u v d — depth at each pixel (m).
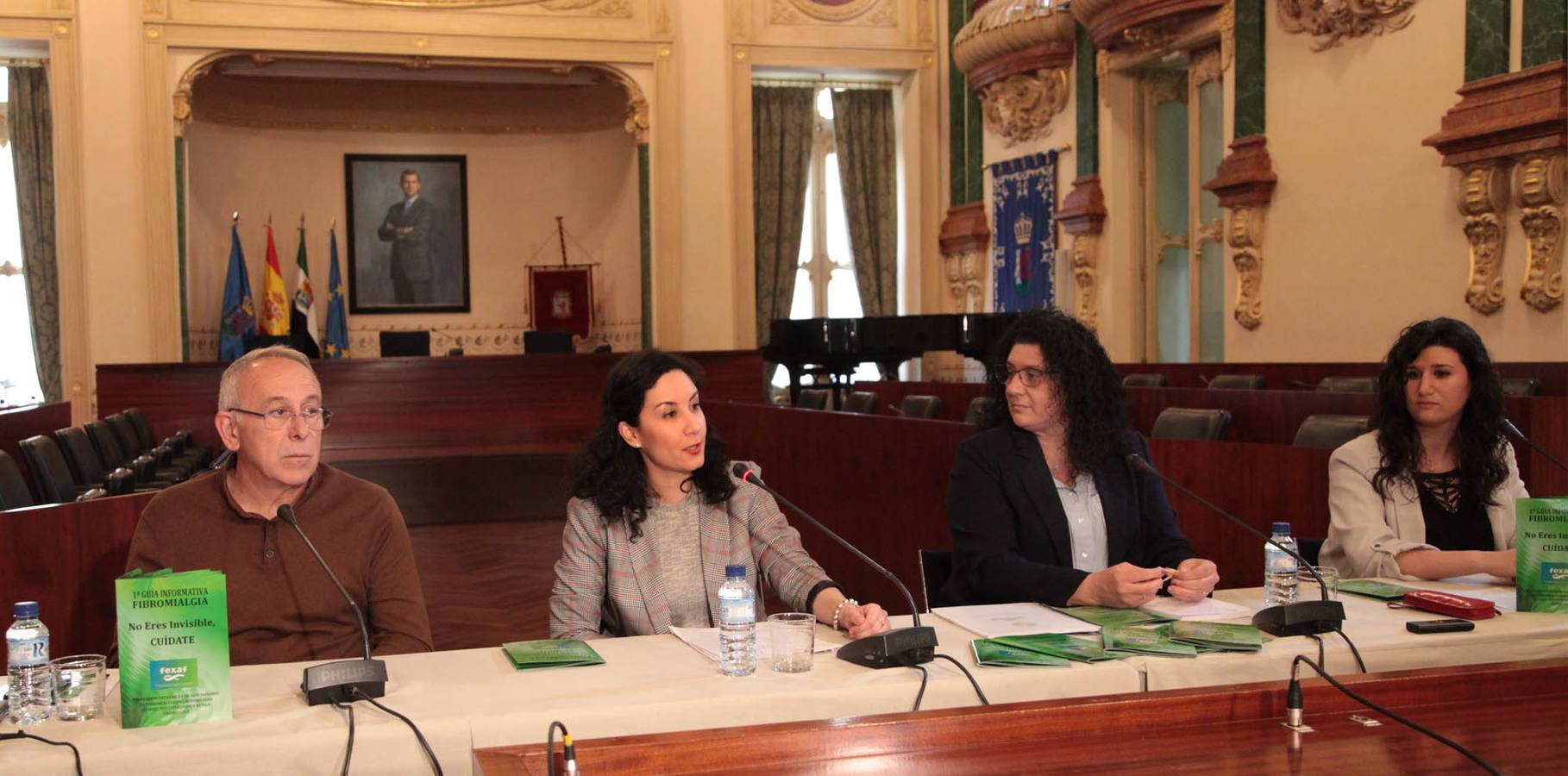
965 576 2.56
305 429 2.21
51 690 1.56
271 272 11.44
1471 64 6.27
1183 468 3.66
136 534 2.25
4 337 10.80
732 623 1.72
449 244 12.56
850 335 8.84
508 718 1.48
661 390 2.30
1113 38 8.79
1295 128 7.50
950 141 11.58
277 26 10.14
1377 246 6.96
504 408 8.98
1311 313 7.44
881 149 11.99
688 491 2.40
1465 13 6.31
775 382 11.97
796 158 11.81
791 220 11.82
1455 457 2.70
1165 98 9.38
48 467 3.97
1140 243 9.42
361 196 12.34
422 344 10.70
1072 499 2.63
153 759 1.39
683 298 11.14
